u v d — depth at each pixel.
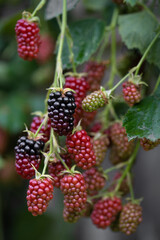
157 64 0.42
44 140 0.38
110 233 0.65
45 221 0.68
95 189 0.41
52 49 0.57
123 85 0.39
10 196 0.65
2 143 0.59
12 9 0.61
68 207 0.37
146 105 0.39
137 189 0.60
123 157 0.42
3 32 0.56
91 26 0.45
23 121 0.59
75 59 0.44
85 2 0.53
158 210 0.59
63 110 0.36
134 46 0.43
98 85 0.45
